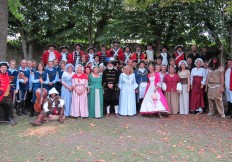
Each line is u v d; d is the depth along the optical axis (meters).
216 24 11.46
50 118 7.28
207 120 7.57
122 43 12.60
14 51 13.99
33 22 13.05
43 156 4.89
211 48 11.95
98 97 7.79
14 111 8.38
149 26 12.06
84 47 14.16
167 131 6.44
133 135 6.09
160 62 9.01
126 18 11.95
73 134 6.11
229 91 8.12
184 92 8.41
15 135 6.06
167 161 4.71
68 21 13.13
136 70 8.54
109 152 5.08
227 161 4.73
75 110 7.64
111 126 6.82
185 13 11.49
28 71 8.12
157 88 8.02
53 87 7.81
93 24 13.48
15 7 9.23
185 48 12.19
